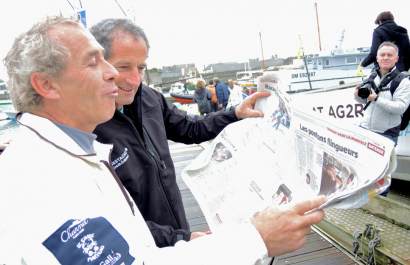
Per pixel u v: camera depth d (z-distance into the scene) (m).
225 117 1.35
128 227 0.59
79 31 0.60
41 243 0.47
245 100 1.24
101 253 0.49
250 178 0.96
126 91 0.99
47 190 0.50
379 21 3.30
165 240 0.97
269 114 1.08
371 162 0.56
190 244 0.59
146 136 1.16
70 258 0.47
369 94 2.23
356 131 0.61
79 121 0.64
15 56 0.58
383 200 2.01
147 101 1.26
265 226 0.60
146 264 0.53
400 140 3.09
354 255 1.74
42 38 0.57
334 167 0.68
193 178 1.16
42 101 0.61
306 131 0.80
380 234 1.80
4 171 0.53
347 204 0.58
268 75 1.10
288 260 1.75
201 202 1.03
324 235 2.00
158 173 1.11
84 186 0.55
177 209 1.17
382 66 2.30
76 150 0.59
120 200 0.64
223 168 1.09
